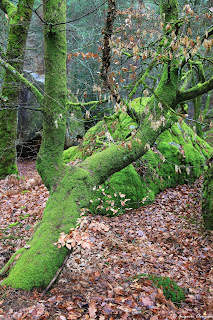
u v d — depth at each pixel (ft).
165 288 11.34
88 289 11.10
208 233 17.95
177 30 11.71
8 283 10.09
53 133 12.61
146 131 13.19
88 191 12.26
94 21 37.01
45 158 12.71
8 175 30.83
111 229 19.10
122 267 13.89
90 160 13.14
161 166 26.32
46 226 11.33
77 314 9.18
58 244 10.59
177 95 13.57
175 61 12.65
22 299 9.52
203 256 15.43
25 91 44.06
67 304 9.68
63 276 12.10
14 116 30.50
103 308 9.61
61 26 12.01
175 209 22.12
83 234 10.03
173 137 29.12
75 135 40.86
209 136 42.52
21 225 19.19
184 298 11.05
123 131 25.67
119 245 16.61
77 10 42.45
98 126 24.99
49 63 12.21
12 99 29.66
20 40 29.19
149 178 24.81
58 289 10.75
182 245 16.98
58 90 12.36
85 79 42.27
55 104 12.45
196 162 28.55
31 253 10.76
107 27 13.73
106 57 13.87
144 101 27.68
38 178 29.17
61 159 12.81
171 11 13.34
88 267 13.62
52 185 12.46
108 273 13.00
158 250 16.21
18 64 29.25
